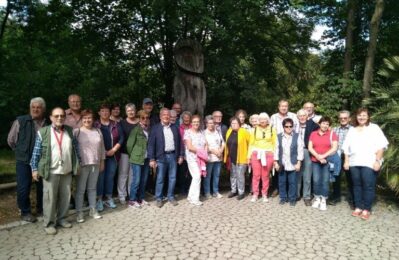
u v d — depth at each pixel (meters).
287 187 6.44
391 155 5.98
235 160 6.39
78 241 4.27
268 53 11.02
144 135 5.86
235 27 9.15
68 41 10.09
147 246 4.14
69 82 10.54
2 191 6.47
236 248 4.12
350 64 10.27
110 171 5.64
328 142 5.82
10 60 9.89
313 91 11.96
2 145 10.79
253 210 5.66
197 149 6.06
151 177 6.74
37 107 4.93
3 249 4.04
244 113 6.72
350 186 6.05
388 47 11.20
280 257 3.92
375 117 6.56
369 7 11.14
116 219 5.09
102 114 5.64
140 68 11.37
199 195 6.20
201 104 7.69
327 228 4.89
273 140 6.24
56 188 4.60
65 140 4.65
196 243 4.24
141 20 10.37
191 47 7.59
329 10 11.40
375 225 5.09
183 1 7.30
